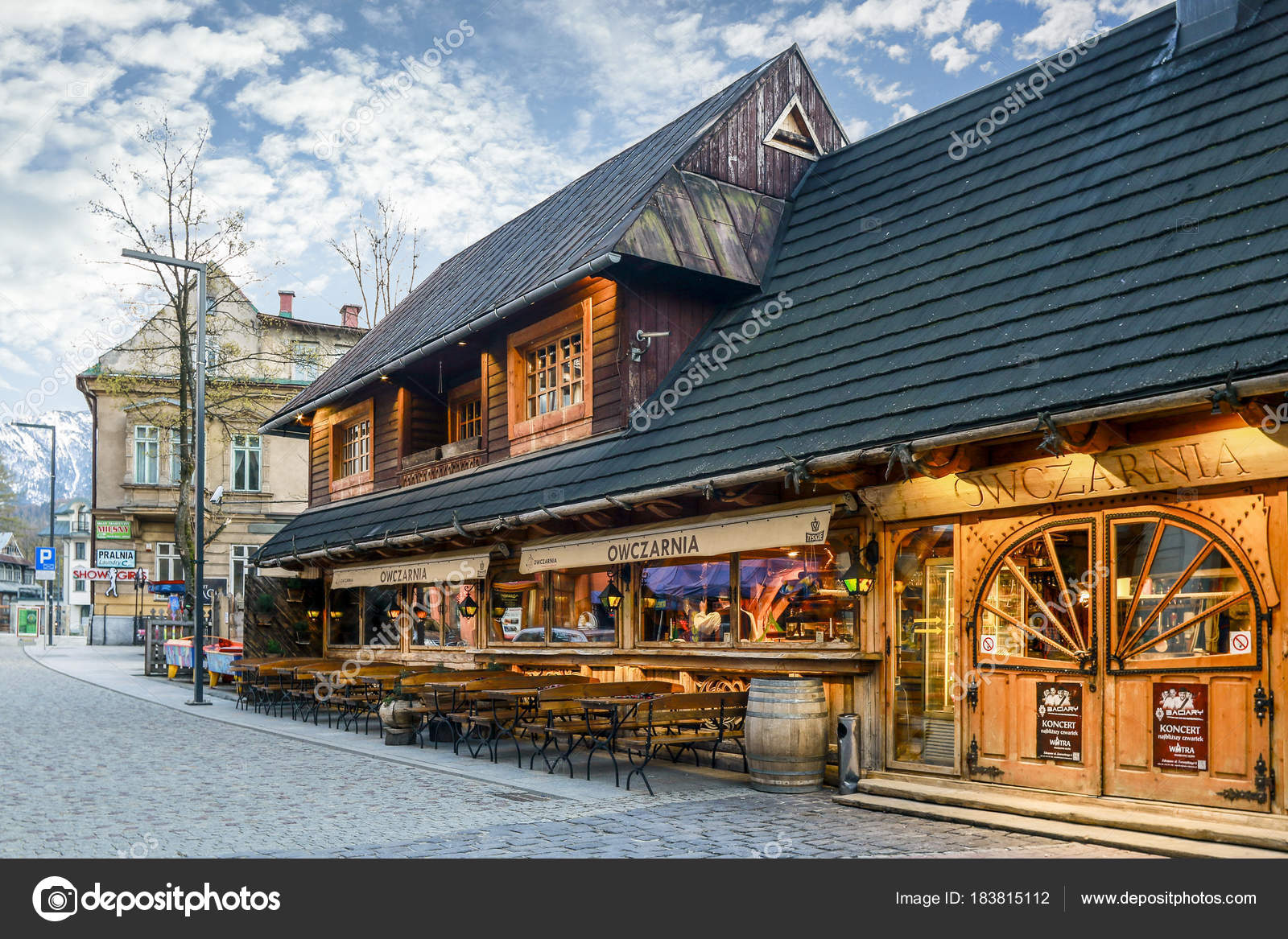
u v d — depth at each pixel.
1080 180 10.24
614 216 13.90
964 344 9.49
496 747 13.59
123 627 42.66
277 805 9.48
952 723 9.55
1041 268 9.61
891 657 9.93
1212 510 7.77
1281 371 6.61
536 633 14.98
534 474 14.20
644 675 13.00
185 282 30.39
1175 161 9.41
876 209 12.78
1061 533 8.73
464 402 19.05
